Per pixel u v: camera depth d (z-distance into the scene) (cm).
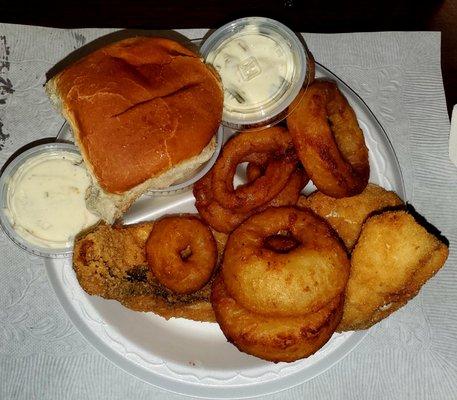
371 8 41
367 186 37
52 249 35
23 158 36
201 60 33
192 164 33
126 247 36
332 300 33
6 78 40
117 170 30
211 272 36
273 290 32
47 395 37
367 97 40
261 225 34
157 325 37
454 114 39
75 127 31
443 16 41
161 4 40
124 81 30
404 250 34
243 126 36
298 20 41
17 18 41
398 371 37
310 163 35
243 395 36
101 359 37
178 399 37
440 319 38
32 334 37
